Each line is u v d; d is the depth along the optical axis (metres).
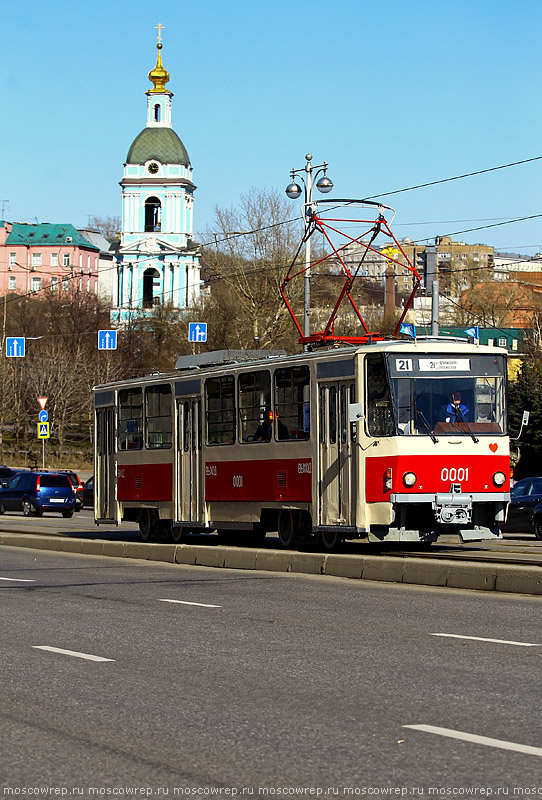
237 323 69.56
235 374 22.86
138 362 87.88
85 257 143.38
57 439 82.12
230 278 69.62
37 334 93.69
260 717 7.70
